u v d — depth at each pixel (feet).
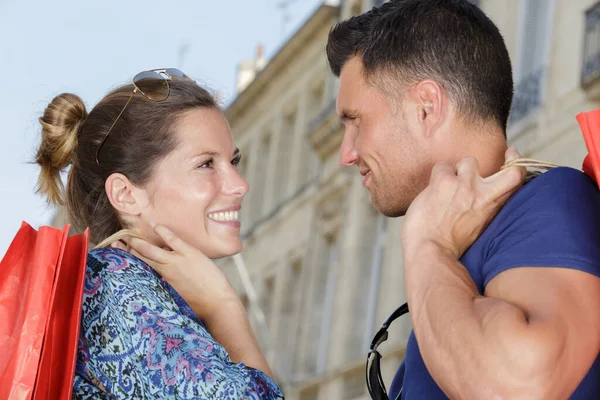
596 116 7.23
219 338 9.71
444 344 7.00
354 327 60.23
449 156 8.62
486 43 8.73
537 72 45.62
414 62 8.75
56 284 7.93
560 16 45.14
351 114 9.09
